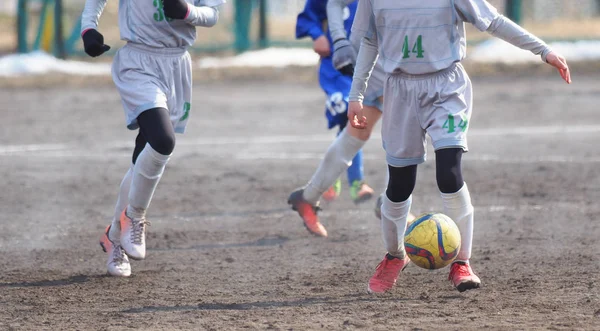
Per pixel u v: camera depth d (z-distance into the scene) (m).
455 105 16.17
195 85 64.75
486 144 39.56
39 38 74.50
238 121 48.12
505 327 14.61
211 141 41.56
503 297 16.77
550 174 32.19
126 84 18.64
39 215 26.70
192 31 19.25
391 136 16.78
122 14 18.95
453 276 16.81
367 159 36.59
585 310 15.66
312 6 25.62
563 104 53.28
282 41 77.94
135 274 19.64
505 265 19.61
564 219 24.80
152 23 18.67
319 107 53.50
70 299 17.41
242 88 63.09
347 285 18.23
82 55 74.06
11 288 18.39
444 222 16.44
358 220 25.69
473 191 29.38
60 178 32.72
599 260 19.89
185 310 16.38
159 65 18.86
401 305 16.38
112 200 28.98
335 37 22.14
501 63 71.94
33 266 20.53
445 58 16.11
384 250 21.77
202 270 19.95
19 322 15.73
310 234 23.88
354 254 21.41
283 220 25.80
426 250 16.33
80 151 38.75
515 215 25.50
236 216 26.42
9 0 103.56
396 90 16.48
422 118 16.44
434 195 28.69
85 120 48.44
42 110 52.44
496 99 55.94
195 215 26.58
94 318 15.92
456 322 15.03
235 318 15.72
